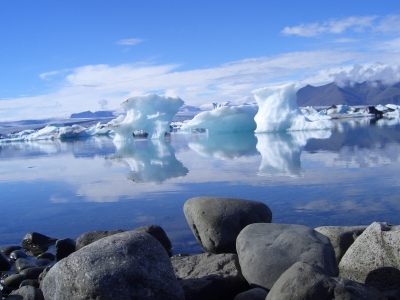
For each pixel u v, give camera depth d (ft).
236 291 11.41
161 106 92.12
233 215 15.33
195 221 15.87
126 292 9.02
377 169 32.24
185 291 11.06
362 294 9.00
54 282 9.99
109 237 10.19
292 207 21.70
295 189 26.17
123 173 39.22
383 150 44.75
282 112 85.61
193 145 70.18
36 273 14.83
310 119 90.89
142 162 47.98
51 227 21.39
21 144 115.55
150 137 94.22
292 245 11.82
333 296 8.84
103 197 27.81
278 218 19.83
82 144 97.14
